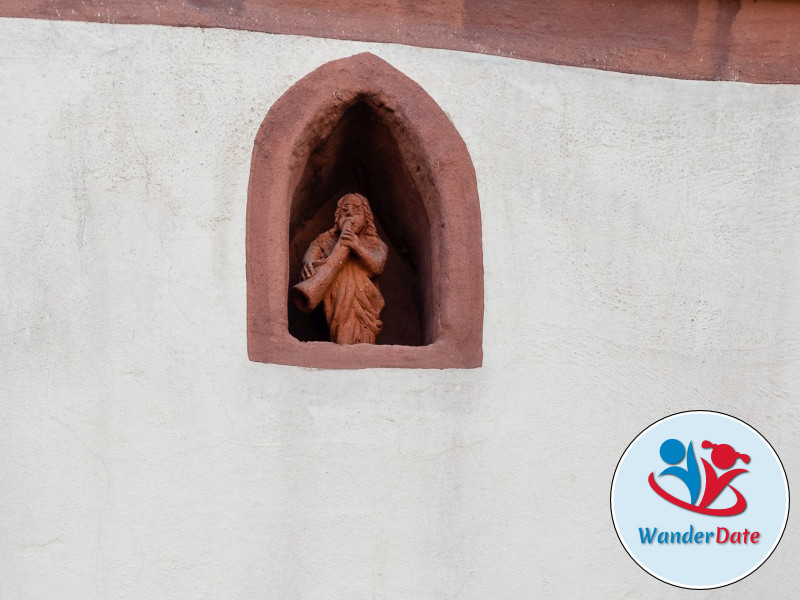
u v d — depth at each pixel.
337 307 4.49
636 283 4.62
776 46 4.94
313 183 4.84
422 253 4.79
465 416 4.34
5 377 4.10
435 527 4.22
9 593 3.95
